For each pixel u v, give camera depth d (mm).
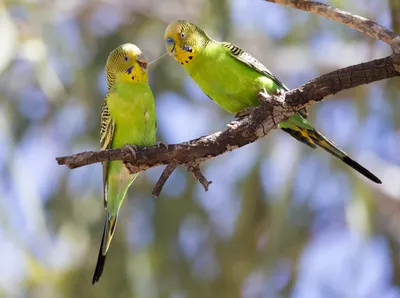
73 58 15539
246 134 7473
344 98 15375
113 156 7301
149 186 15477
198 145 7457
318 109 15188
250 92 9172
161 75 15898
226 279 15289
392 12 10789
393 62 7145
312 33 15680
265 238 15102
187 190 15477
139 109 8820
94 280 9164
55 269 14352
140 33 16297
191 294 15102
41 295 14141
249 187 14984
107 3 16250
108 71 9008
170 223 15273
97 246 14883
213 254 15508
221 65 9102
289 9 15406
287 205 14297
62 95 15695
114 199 9227
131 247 14953
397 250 16297
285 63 15805
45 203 15305
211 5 14211
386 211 15750
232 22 14242
